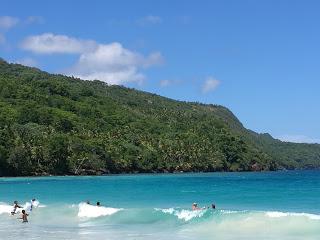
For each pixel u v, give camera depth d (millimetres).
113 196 65750
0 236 33250
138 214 42031
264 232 32531
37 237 32469
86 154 159250
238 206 50938
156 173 187625
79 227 37344
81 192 74250
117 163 172375
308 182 107438
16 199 63344
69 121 188625
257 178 138500
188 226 36094
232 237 31422
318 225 33125
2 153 134500
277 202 54812
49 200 60188
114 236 32625
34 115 182000
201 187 87062
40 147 146000
